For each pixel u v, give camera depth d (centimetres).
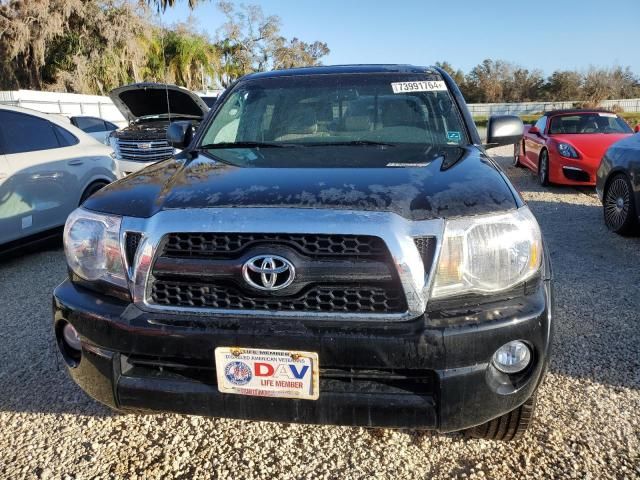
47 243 546
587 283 435
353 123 306
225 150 288
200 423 259
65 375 302
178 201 200
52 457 235
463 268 184
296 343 180
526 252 191
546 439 239
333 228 179
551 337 194
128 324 191
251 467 228
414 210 186
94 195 229
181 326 187
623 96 5709
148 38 2914
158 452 238
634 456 226
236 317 186
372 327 179
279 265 182
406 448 238
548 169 888
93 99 2266
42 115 559
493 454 231
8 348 336
